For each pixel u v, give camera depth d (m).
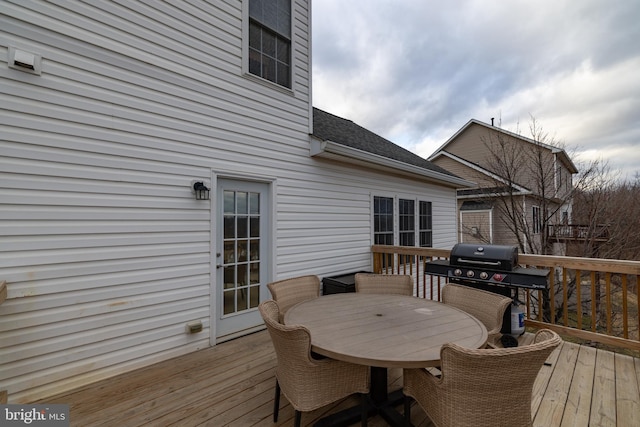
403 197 6.23
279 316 2.22
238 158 3.47
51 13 2.27
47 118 2.26
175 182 2.95
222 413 2.00
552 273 3.22
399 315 2.17
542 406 2.01
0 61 2.08
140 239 2.71
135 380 2.44
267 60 3.87
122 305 2.60
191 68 3.07
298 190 4.18
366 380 1.75
